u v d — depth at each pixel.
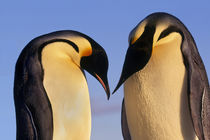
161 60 12.81
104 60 12.59
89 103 12.22
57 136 11.77
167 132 13.03
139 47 12.72
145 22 12.87
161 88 12.86
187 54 12.80
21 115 11.72
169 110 12.92
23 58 11.91
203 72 13.08
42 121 11.59
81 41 12.36
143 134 13.30
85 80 12.25
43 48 11.92
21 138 11.71
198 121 12.75
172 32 12.80
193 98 12.76
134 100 13.16
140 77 12.97
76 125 11.95
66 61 12.07
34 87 11.66
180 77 12.80
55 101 11.77
